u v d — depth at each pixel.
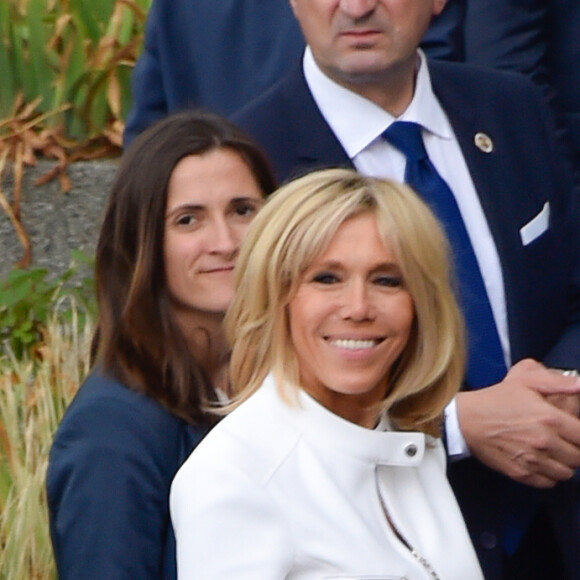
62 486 10.66
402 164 13.38
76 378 16.86
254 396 10.25
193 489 9.89
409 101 13.52
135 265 11.26
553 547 13.61
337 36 13.03
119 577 10.34
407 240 10.11
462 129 13.78
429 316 10.31
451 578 10.35
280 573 9.79
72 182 19.53
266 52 15.14
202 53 15.41
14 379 17.22
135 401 10.76
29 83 19.95
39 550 14.93
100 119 19.95
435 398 10.64
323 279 10.16
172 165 11.35
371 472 10.26
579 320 14.23
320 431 10.15
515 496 13.32
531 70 16.78
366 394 10.50
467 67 14.27
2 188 19.45
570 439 12.81
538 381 12.98
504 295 13.48
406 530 10.27
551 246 13.99
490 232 13.54
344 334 10.12
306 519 9.91
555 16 17.02
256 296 10.23
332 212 10.06
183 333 11.30
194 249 11.29
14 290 18.45
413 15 13.13
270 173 11.70
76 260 18.95
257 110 13.49
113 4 20.58
